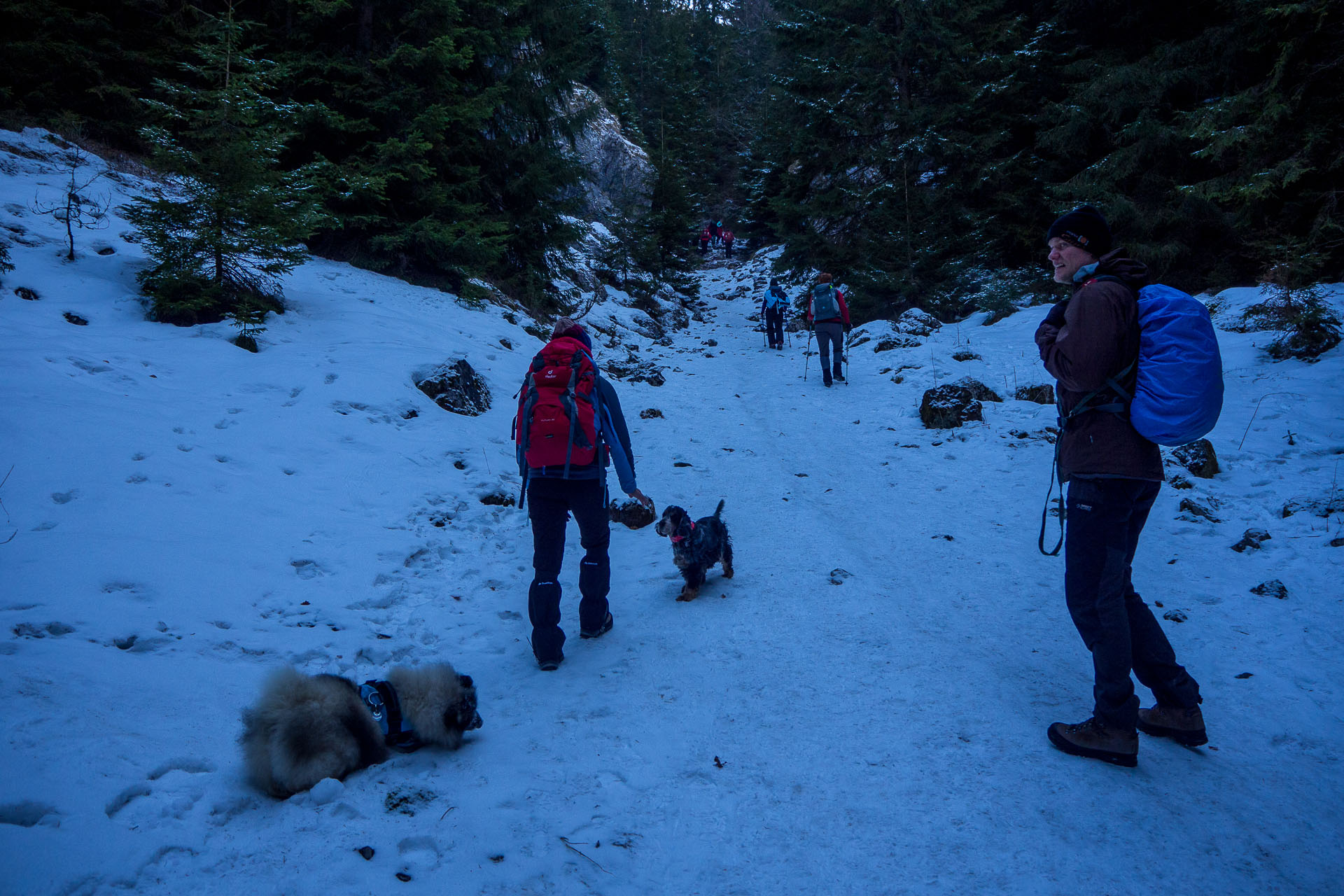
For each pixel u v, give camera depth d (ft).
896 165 60.29
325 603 14.64
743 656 13.12
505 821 8.55
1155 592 15.19
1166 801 8.98
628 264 74.02
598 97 100.73
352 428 23.06
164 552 14.48
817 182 69.82
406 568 16.89
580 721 11.05
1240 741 10.30
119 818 7.87
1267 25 40.27
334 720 9.21
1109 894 7.48
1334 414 24.77
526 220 53.36
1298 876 7.82
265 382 24.49
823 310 39.96
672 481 24.70
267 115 35.47
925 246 57.93
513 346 39.96
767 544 18.99
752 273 102.22
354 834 8.15
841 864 7.98
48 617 11.61
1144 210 46.85
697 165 137.18
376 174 41.37
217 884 7.21
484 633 14.48
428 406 26.50
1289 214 39.86
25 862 6.88
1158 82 47.93
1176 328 9.30
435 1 43.21
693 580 15.65
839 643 13.43
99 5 40.78
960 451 27.12
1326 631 13.16
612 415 13.93
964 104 58.85
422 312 39.50
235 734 10.05
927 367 40.09
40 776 8.04
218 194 27.22
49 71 39.11
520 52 54.65
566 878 7.68
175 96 30.55
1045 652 12.91
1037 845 8.18
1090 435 9.80
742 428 32.07
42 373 20.29
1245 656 12.57
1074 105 52.26
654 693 11.93
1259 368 30.22
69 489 15.62
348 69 42.01
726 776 9.62
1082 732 9.86
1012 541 18.57
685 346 58.54
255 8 44.70
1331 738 10.28
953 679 11.97
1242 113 40.98
